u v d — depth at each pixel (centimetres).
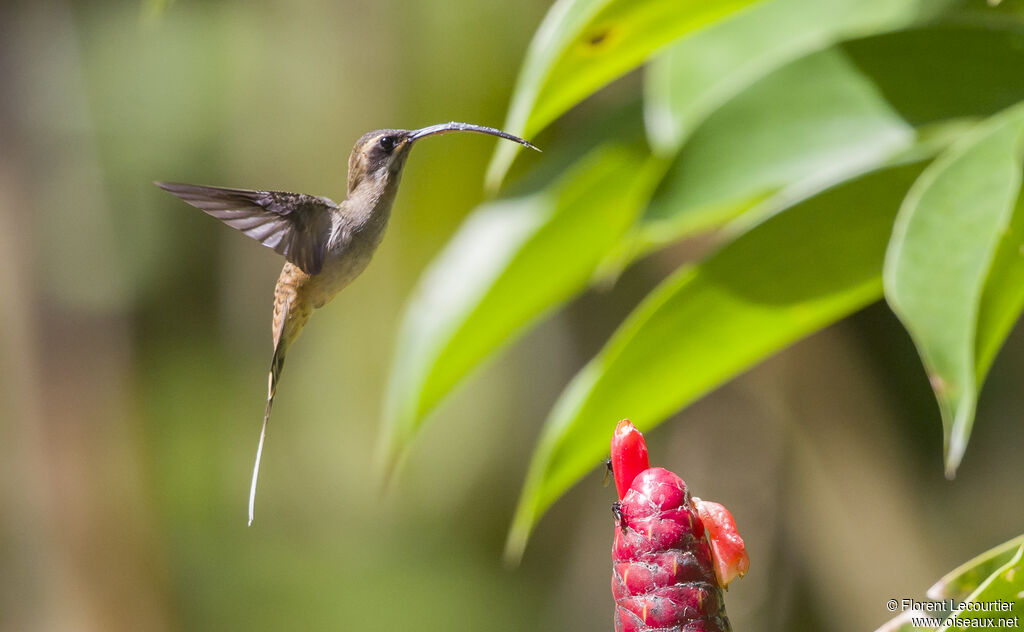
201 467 1714
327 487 1673
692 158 413
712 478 1118
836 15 454
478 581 1582
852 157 403
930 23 411
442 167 1123
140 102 1519
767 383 1048
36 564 1509
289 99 1347
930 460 1133
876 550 1020
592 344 1373
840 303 406
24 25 1517
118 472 1513
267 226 518
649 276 1284
